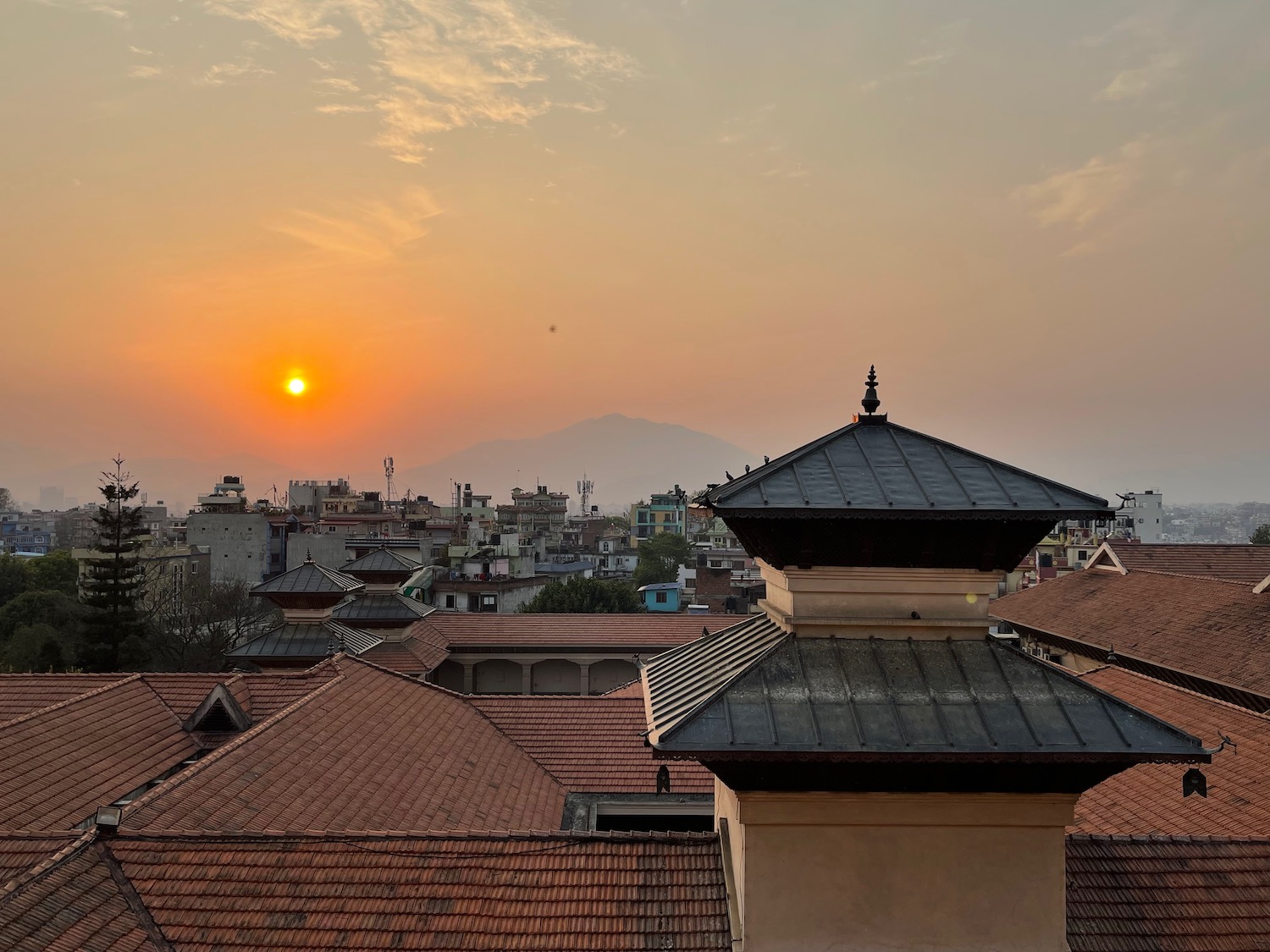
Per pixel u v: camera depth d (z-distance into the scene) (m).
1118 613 33.69
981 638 10.61
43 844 11.73
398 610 37.91
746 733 9.22
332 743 16.78
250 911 10.60
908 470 10.61
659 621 46.38
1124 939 10.46
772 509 9.83
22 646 48.47
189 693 20.91
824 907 9.98
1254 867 11.49
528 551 93.50
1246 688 23.81
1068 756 9.09
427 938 10.24
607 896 10.75
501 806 17.33
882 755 9.05
